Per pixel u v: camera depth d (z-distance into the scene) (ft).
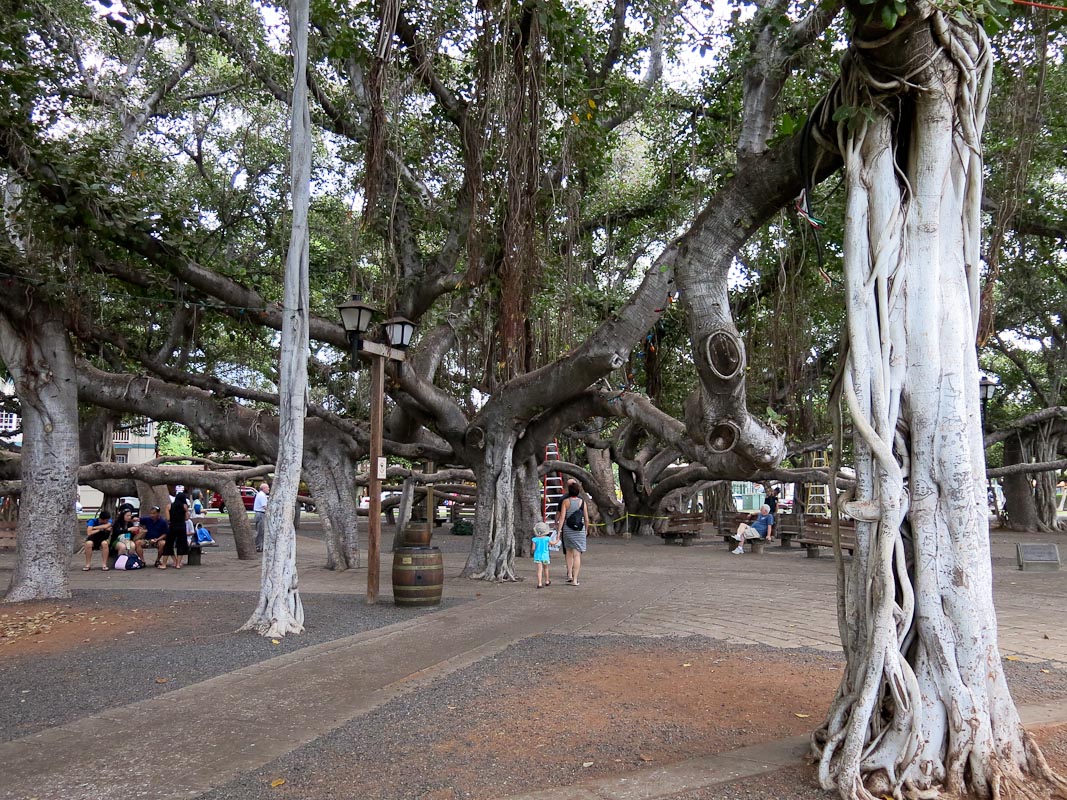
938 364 13.60
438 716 17.37
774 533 71.15
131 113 53.26
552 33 27.96
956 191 14.26
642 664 22.36
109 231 35.42
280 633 27.84
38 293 37.52
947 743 12.81
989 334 21.95
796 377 32.42
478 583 42.86
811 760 14.03
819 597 36.55
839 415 15.20
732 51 38.55
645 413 44.75
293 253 30.86
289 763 14.55
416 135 41.91
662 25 44.27
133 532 54.54
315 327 42.09
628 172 63.31
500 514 44.91
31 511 37.63
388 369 43.34
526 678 20.74
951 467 13.29
